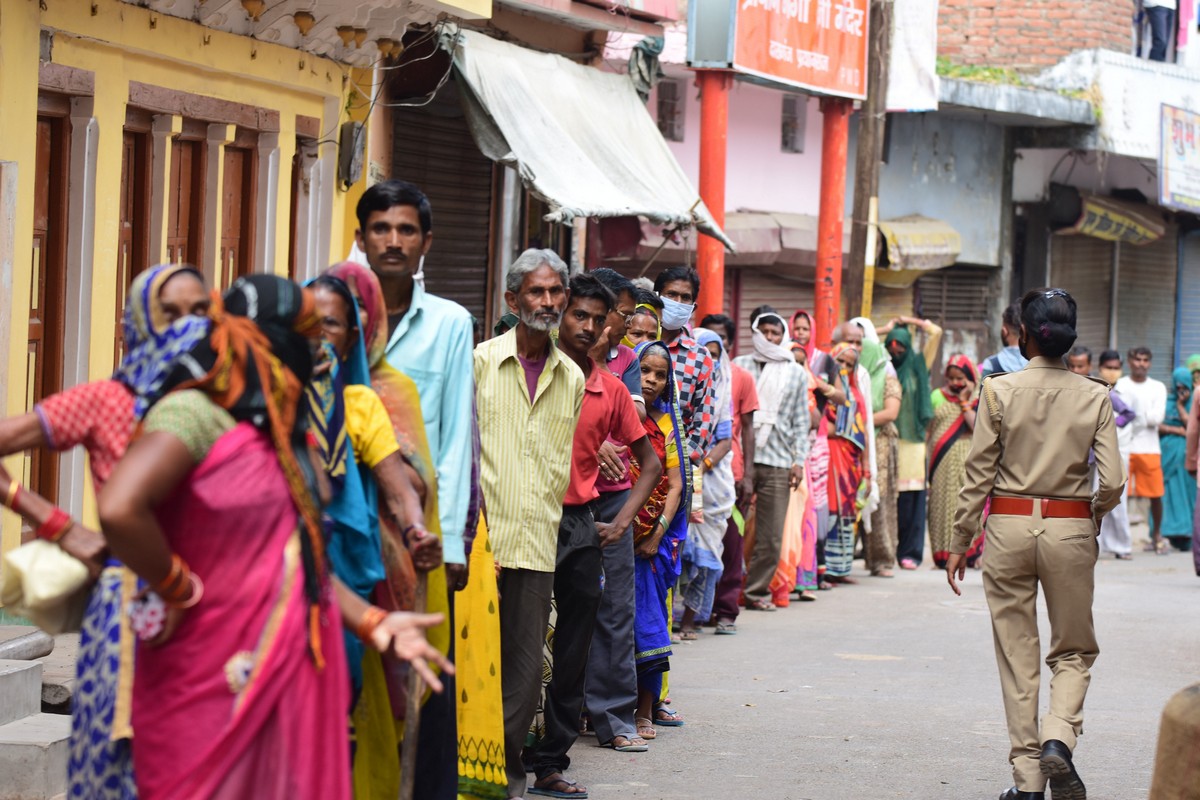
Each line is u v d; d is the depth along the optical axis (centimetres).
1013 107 2003
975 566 1549
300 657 363
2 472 378
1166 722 401
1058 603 670
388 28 1032
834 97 1638
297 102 1025
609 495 714
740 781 689
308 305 381
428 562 454
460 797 582
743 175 1797
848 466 1377
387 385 486
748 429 1101
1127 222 2338
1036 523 670
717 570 1022
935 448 1550
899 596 1329
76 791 376
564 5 1304
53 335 775
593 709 742
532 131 1185
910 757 742
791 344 1327
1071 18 2162
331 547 444
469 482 526
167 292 373
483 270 1355
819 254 1673
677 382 935
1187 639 1121
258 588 359
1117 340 2464
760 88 1802
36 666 625
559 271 624
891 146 2009
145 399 360
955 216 2102
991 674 966
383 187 516
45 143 766
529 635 624
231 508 356
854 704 865
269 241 1002
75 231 776
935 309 2106
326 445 436
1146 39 2339
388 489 457
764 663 989
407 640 385
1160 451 1806
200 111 894
